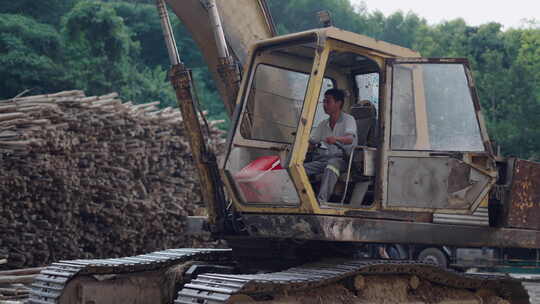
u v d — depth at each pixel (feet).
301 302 19.33
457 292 23.21
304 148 19.70
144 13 143.02
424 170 20.88
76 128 43.09
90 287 22.30
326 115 25.35
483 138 21.18
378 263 20.63
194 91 22.88
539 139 112.57
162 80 123.75
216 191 22.95
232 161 21.71
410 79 21.16
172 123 51.31
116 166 46.55
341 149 21.38
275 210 20.68
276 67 23.07
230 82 22.54
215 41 22.76
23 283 33.50
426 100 21.18
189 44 139.95
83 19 106.93
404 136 20.88
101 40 107.55
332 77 25.66
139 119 47.98
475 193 21.22
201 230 23.99
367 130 23.27
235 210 22.76
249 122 22.35
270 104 22.97
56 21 126.00
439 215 21.45
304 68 23.80
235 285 17.80
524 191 22.81
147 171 48.75
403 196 20.76
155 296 23.68
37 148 40.19
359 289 20.51
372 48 20.95
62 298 21.74
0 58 98.48
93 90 104.32
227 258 25.90
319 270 20.02
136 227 48.29
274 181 20.81
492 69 126.52
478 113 21.27
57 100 43.27
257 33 24.68
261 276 18.99
